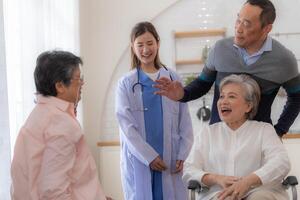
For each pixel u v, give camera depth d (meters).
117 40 4.31
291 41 4.18
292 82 2.28
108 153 4.04
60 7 3.27
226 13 4.26
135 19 4.30
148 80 2.72
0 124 2.01
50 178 1.61
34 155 1.63
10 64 2.36
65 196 1.62
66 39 3.44
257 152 2.17
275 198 2.06
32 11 2.63
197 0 4.28
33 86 2.56
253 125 2.23
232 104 2.18
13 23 2.40
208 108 4.14
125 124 2.63
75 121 1.72
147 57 2.71
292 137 3.82
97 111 4.32
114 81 4.33
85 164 1.77
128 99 2.69
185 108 2.77
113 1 4.30
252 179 2.01
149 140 2.67
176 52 4.31
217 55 2.32
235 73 2.28
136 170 2.64
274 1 4.19
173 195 2.67
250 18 2.10
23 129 1.68
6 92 2.04
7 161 2.03
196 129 4.16
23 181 1.63
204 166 2.27
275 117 4.02
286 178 2.18
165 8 4.28
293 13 4.18
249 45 2.20
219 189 2.17
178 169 2.68
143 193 2.62
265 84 2.25
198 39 4.30
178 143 2.72
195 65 4.29
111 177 4.03
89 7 4.30
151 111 2.68
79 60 1.82
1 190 2.01
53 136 1.63
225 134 2.26
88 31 4.30
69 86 1.76
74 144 1.69
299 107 2.33
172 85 2.43
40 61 1.77
